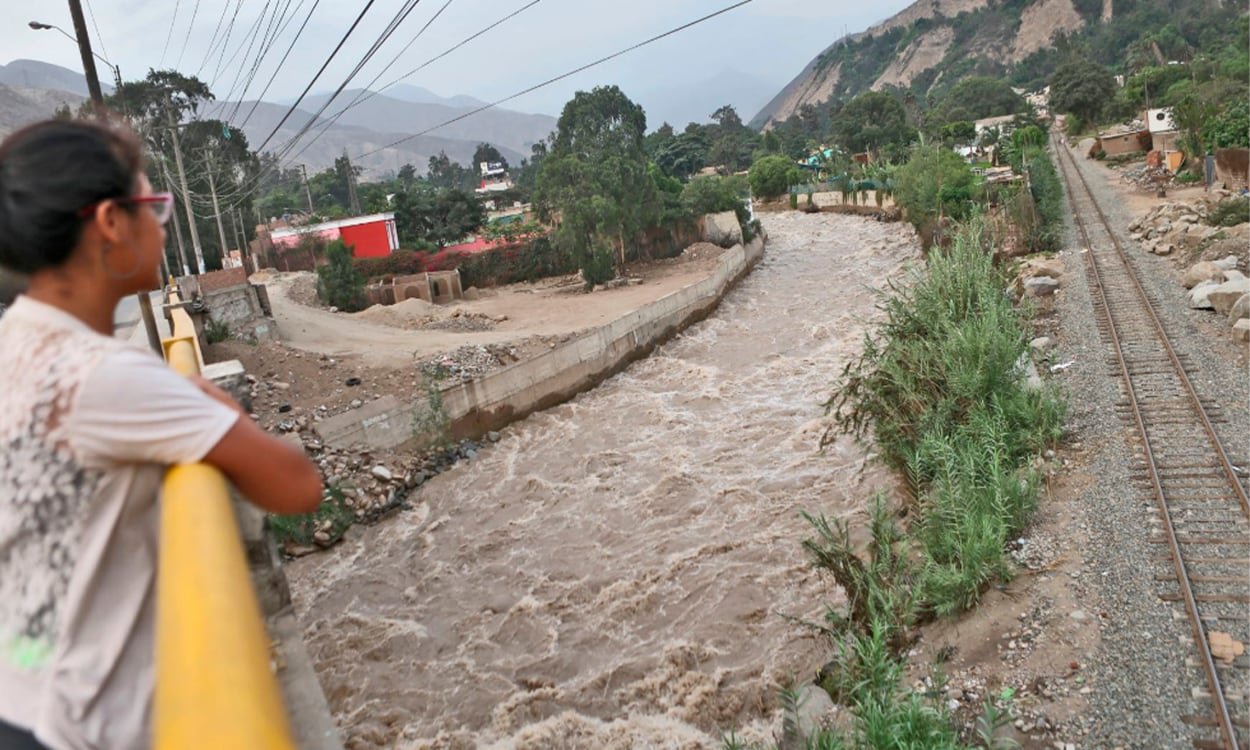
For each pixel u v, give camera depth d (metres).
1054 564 11.74
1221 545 11.23
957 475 13.66
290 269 55.03
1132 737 8.49
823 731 8.92
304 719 3.92
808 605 14.03
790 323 35.22
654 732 11.82
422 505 21.14
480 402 25.36
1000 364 16.16
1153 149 68.12
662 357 32.59
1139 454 14.32
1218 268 24.27
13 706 1.24
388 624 15.83
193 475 1.27
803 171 92.12
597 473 21.62
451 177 168.38
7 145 1.43
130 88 46.75
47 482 1.24
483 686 13.55
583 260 45.19
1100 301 24.98
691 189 54.50
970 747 8.23
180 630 0.94
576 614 15.23
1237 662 9.05
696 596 15.08
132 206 1.48
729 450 21.84
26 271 1.42
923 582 11.73
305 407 23.42
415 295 43.91
